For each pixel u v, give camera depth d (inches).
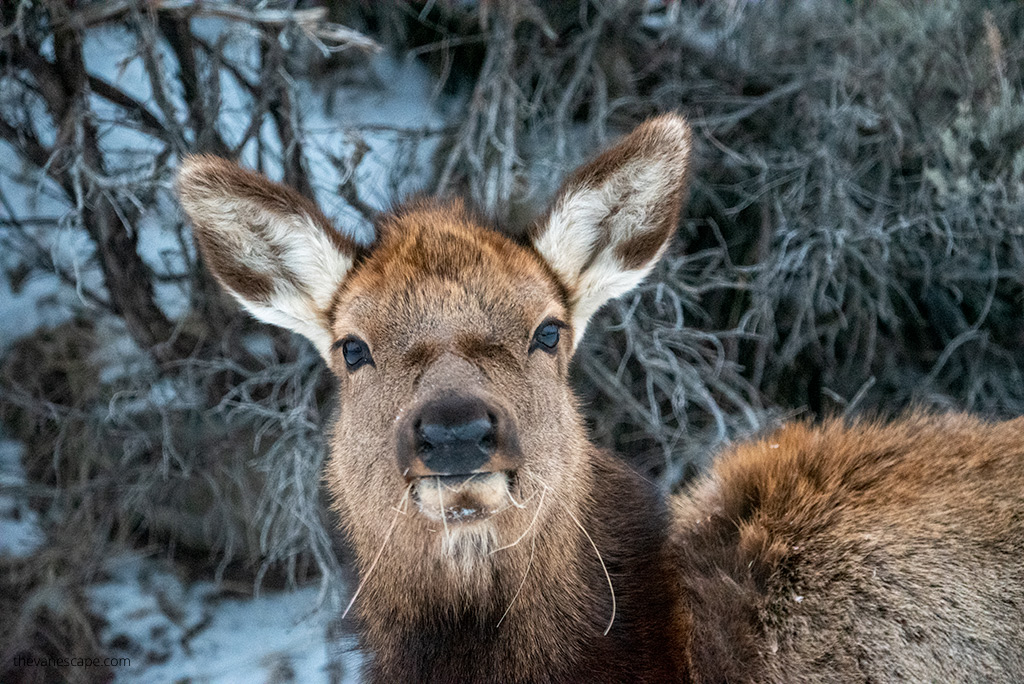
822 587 245.6
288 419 376.2
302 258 259.0
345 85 457.7
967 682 233.9
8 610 390.3
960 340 387.9
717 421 378.3
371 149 398.9
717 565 252.2
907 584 242.2
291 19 348.8
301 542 401.1
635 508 254.5
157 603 410.0
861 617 240.7
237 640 400.8
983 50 391.5
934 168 404.8
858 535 250.1
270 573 421.1
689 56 430.6
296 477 361.4
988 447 268.2
